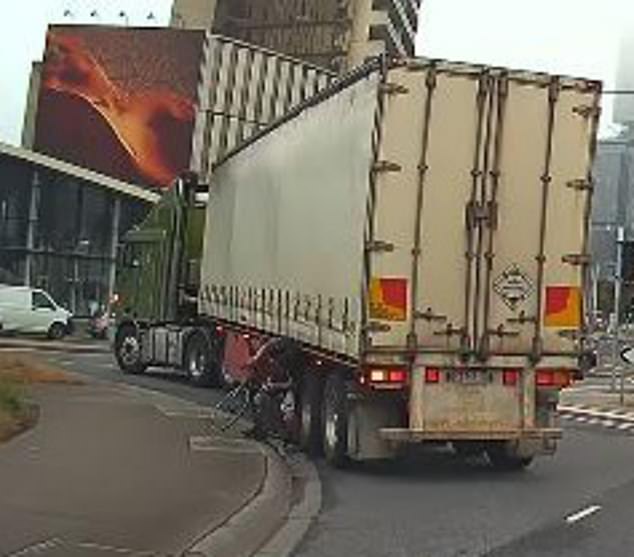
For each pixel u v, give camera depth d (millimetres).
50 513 9586
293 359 16094
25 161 50688
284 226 16703
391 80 13102
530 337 13711
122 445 13891
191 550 8586
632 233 36594
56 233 51688
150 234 28359
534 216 13664
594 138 13805
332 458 14586
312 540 9914
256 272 18438
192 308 26250
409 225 13242
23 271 51031
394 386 13328
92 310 52312
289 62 73938
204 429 16234
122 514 9734
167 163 69438
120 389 21828
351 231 13617
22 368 22578
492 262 13523
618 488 13281
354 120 13734
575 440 18734
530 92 13586
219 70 70688
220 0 108438
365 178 13250
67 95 70688
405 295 13242
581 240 13844
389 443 13859
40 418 16016
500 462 14773
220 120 70688
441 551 9492
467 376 13570
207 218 23266
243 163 19875
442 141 13289
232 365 21828
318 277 14852
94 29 70875
